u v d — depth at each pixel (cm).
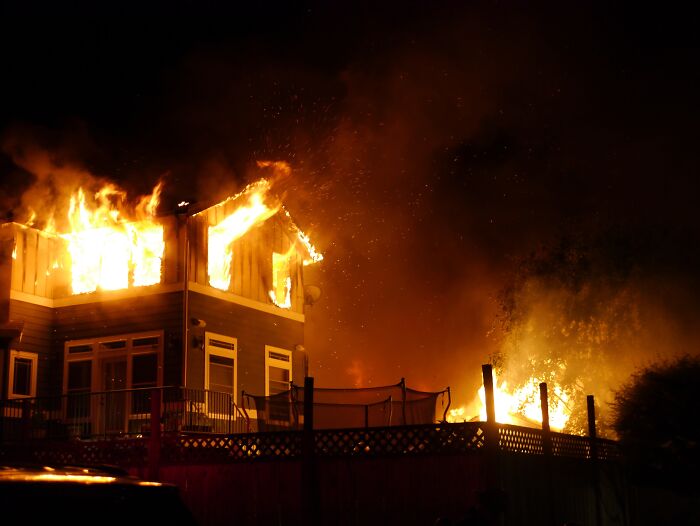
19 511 311
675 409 1182
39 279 1998
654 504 1455
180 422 1688
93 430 1820
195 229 1939
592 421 1369
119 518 339
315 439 1173
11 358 1875
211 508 1224
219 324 1977
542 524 1131
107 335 1939
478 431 1069
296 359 2284
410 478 1099
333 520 1131
